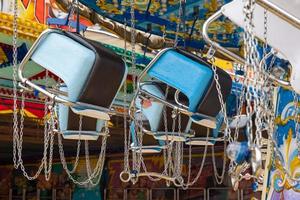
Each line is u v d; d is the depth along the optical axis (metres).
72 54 2.12
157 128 2.87
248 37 1.43
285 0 1.44
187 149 9.10
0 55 4.22
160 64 2.41
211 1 2.72
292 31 1.59
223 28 2.94
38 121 6.38
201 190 9.17
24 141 8.07
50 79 3.77
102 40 4.11
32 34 4.08
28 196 11.85
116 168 10.33
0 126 6.89
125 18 2.95
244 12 1.45
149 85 2.77
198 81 2.33
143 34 3.26
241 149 1.64
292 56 1.63
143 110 2.90
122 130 7.36
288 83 1.79
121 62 2.21
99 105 2.17
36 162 11.75
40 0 4.35
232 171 1.67
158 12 2.92
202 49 3.13
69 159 10.82
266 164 2.33
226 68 3.70
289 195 2.22
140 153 2.95
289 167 2.22
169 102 2.72
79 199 10.77
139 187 10.11
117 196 10.30
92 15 3.11
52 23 3.10
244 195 8.25
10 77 4.32
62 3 2.92
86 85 2.10
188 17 2.90
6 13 4.00
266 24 1.55
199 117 2.38
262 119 1.62
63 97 2.22
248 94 1.49
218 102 2.39
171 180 3.21
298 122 2.14
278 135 2.29
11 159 12.23
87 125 2.52
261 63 1.57
